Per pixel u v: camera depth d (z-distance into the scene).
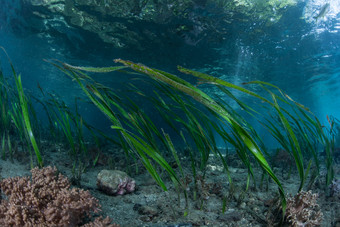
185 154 9.52
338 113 57.19
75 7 15.05
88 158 6.41
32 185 3.08
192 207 3.94
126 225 3.27
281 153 7.90
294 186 5.42
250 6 13.54
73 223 2.88
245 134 2.03
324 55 19.91
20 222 2.69
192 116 3.87
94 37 18.91
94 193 4.25
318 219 3.34
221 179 5.66
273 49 18.44
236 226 3.40
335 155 11.52
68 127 5.02
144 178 5.42
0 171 4.46
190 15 14.45
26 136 4.31
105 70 2.27
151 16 15.00
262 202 4.26
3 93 5.70
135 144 2.64
